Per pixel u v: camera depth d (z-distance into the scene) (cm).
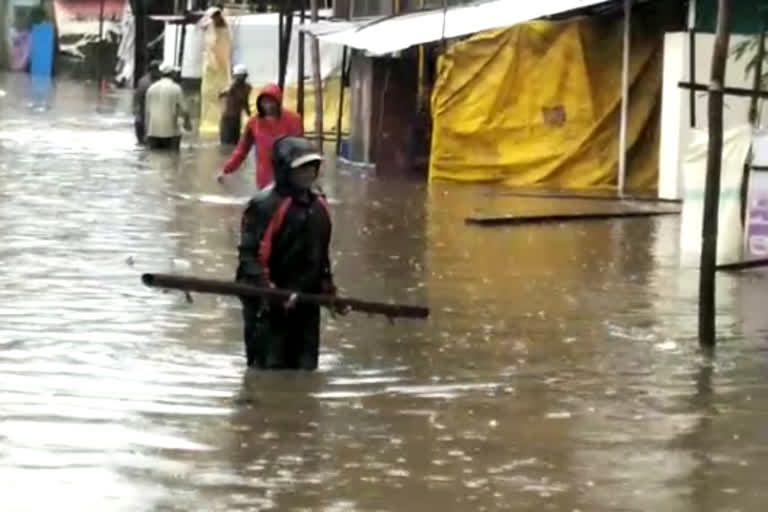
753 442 1297
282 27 5256
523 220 2933
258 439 1275
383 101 4159
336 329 1805
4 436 1246
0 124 5709
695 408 1423
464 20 3916
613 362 1636
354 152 4538
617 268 2339
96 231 2631
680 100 3338
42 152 4462
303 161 1506
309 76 5612
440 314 1917
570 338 1772
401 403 1430
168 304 1922
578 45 3778
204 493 1110
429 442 1281
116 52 10175
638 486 1158
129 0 9012
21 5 11256
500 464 1214
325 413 1381
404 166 4153
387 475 1175
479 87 3828
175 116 4762
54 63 10756
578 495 1130
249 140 2616
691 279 2227
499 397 1462
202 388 1468
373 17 4841
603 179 3778
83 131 5494
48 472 1148
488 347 1714
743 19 3381
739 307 1970
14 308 1852
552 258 2448
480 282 2184
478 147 3847
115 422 1313
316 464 1202
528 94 3806
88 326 1759
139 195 3297
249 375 1536
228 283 1474
